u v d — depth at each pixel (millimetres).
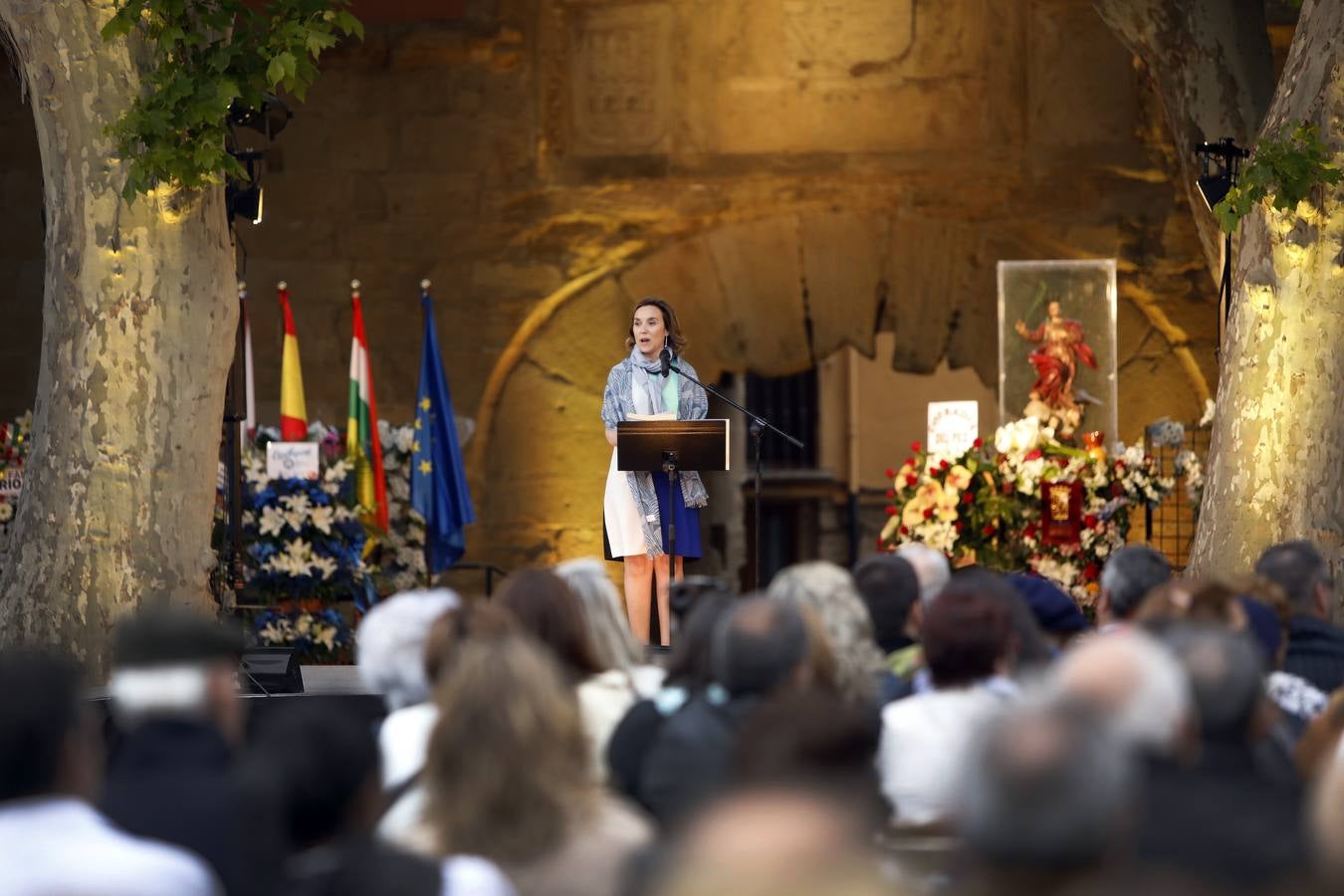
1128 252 25641
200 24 14992
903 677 9867
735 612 7625
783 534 38469
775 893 2988
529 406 25953
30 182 25953
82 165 15203
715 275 26141
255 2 21203
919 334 26156
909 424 37875
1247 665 5773
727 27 25922
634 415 16281
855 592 9039
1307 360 15602
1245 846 5207
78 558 15000
